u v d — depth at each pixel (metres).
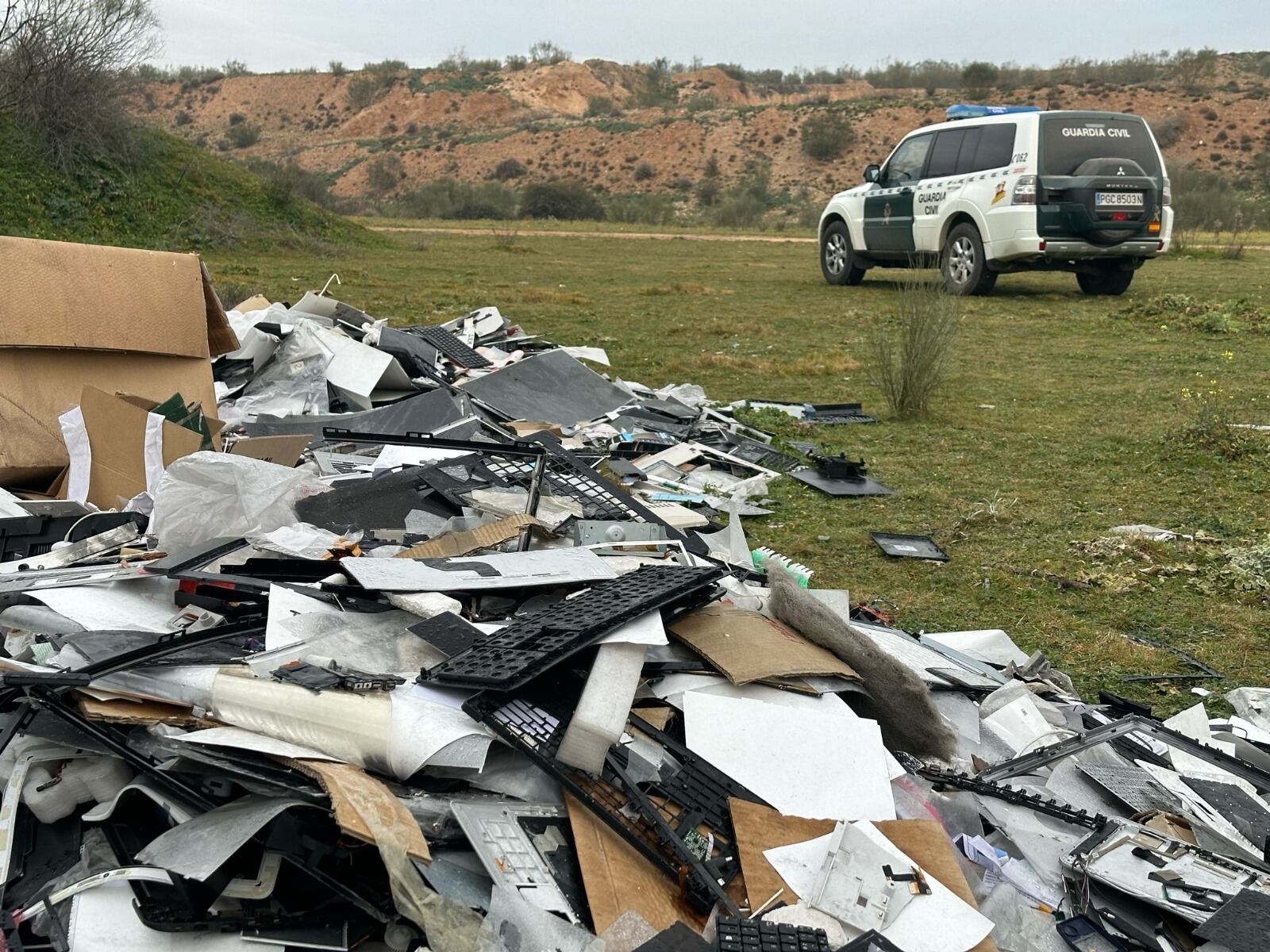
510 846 2.49
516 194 52.16
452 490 4.54
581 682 2.90
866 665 3.35
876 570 5.70
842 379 10.92
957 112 16.81
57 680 2.60
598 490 4.80
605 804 2.67
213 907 2.37
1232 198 40.91
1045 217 14.99
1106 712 3.96
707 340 12.92
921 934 2.45
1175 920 2.63
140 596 3.39
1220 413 8.60
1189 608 5.29
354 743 2.61
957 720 3.59
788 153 70.94
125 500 4.69
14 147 20.11
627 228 37.81
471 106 90.44
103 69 21.39
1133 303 15.57
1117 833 2.92
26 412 5.27
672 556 4.05
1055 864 2.88
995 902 2.64
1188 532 6.35
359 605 3.25
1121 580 5.55
